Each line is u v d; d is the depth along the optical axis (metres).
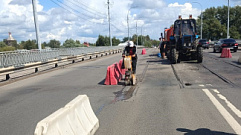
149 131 4.89
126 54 10.23
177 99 7.34
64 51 22.62
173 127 5.06
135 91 8.76
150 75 12.54
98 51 35.19
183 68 14.65
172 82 10.20
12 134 5.12
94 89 9.54
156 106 6.68
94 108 6.74
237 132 4.67
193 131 4.80
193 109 6.23
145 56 29.28
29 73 16.91
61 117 3.75
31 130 5.30
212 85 9.18
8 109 7.20
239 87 8.63
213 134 4.61
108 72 10.37
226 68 13.65
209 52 29.64
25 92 9.80
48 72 17.34
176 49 18.48
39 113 6.57
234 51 27.34
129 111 6.32
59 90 9.75
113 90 9.15
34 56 16.52
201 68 14.25
